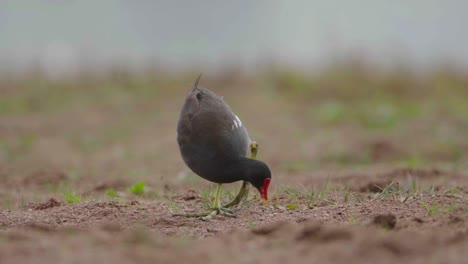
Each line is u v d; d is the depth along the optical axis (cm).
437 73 2514
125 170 1412
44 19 4216
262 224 790
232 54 3419
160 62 2755
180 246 655
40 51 3338
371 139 1681
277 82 2508
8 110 2245
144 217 856
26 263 582
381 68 2547
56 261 587
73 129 1959
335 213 833
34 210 953
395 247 618
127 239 664
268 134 1803
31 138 1816
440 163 1415
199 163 849
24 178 1316
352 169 1343
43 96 2403
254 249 648
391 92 2391
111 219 847
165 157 1545
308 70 2664
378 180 1114
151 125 1992
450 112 2094
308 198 956
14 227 819
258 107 2194
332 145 1623
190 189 1095
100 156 1598
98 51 3147
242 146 859
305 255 621
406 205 862
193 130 848
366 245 625
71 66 2778
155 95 2430
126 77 2586
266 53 2791
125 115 2142
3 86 2541
